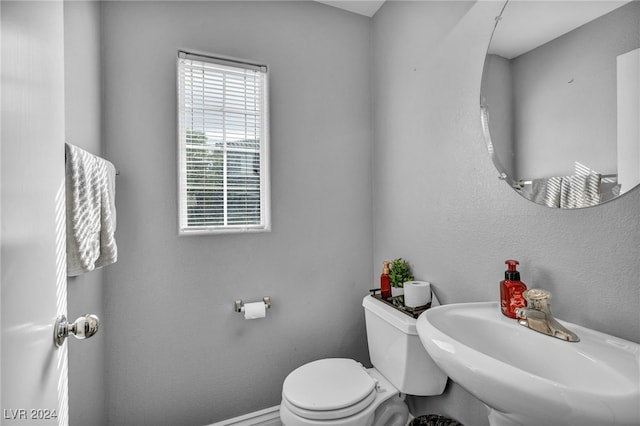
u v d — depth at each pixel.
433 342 0.86
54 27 0.68
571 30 0.96
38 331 0.58
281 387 1.79
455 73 1.38
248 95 1.78
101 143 1.43
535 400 0.62
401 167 1.75
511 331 0.96
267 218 1.78
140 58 1.53
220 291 1.66
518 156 1.11
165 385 1.55
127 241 1.49
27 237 0.54
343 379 1.44
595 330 0.90
